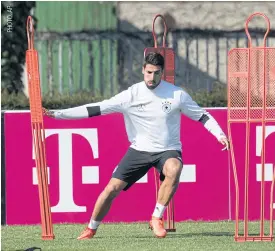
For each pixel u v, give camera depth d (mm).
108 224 31641
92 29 63281
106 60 62062
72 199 31797
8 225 31719
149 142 26906
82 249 25109
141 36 62219
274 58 26484
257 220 32250
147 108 26750
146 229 30125
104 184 31844
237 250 24672
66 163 31703
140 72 62094
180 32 61812
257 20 64875
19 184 31750
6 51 50750
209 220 32156
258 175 32062
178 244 25969
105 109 26828
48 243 26562
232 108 26469
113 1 64625
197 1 65062
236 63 26281
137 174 27234
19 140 31625
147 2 65000
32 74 26438
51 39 60812
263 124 26141
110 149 31766
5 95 41250
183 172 31984
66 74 61844
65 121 31562
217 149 31953
